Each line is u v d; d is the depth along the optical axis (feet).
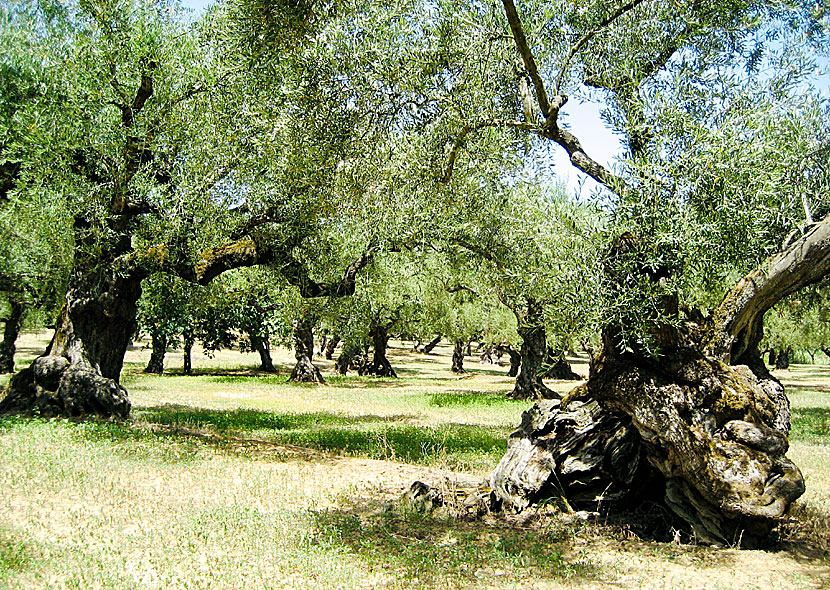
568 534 22.68
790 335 109.70
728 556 20.47
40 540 19.94
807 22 26.71
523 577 18.52
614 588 17.90
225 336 110.22
